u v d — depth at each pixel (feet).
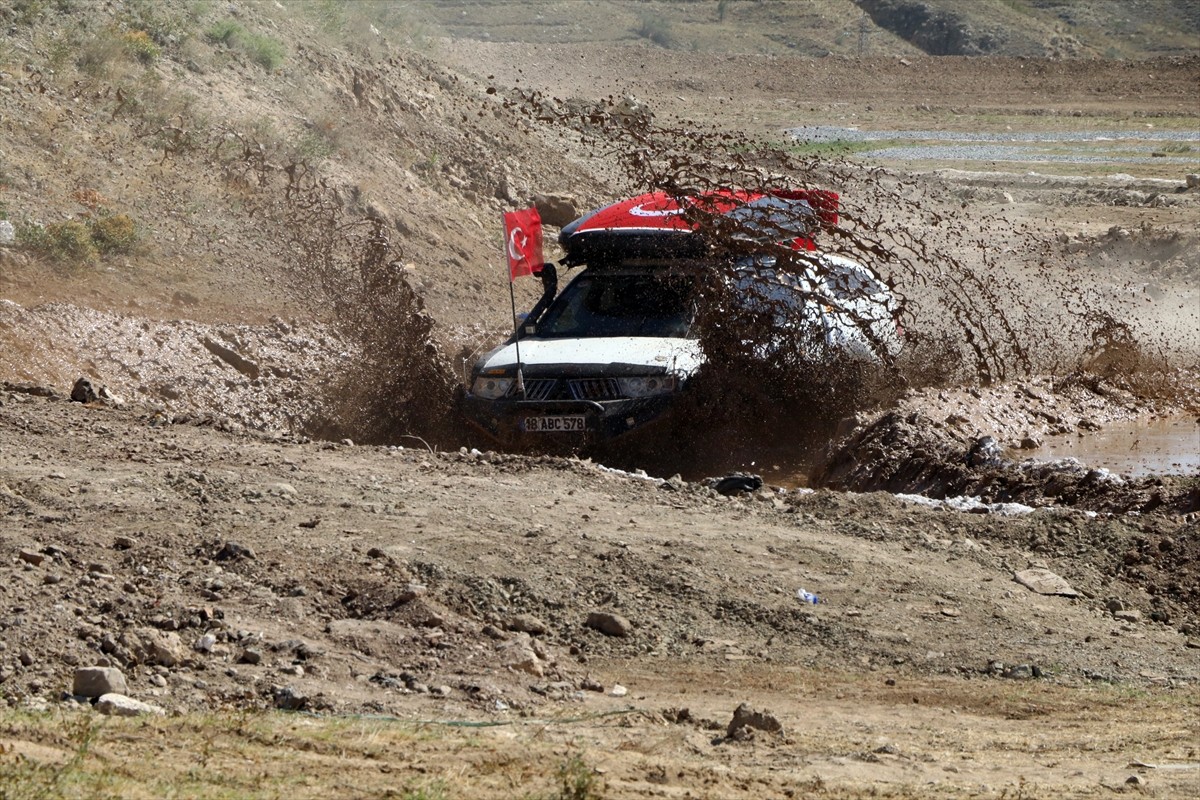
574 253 85.10
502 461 62.49
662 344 78.07
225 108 134.92
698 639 42.73
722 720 35.42
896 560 50.80
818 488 72.23
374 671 37.65
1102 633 45.75
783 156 92.89
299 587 42.60
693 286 81.25
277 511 50.44
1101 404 91.97
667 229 81.66
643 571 47.01
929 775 30.48
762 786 28.55
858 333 82.53
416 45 229.25
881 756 32.12
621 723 34.37
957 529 55.31
